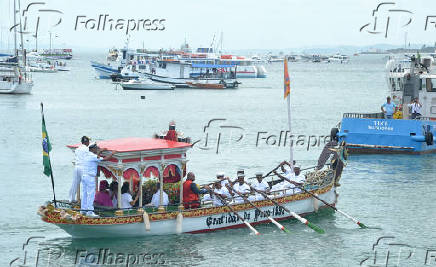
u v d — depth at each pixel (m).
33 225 31.34
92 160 27.02
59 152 54.72
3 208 34.66
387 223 32.69
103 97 123.44
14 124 75.19
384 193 39.12
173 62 154.50
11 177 43.25
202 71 160.12
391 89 58.34
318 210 34.50
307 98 132.12
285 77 35.88
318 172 34.62
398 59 57.66
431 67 55.25
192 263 26.23
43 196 37.78
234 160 51.53
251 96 135.75
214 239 29.20
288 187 32.78
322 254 27.81
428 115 54.81
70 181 42.25
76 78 187.62
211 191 30.02
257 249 28.16
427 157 51.00
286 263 26.58
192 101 119.75
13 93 117.00
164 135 31.25
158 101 117.62
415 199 37.66
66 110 95.25
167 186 29.31
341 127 52.41
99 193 28.33
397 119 50.94
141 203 28.00
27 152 54.31
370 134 51.41
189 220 28.84
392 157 51.12
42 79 179.62
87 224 26.70
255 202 30.89
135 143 28.25
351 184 41.59
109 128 74.88
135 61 169.00
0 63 115.31
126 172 27.25
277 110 102.69
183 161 28.80
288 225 31.94
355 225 32.28
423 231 31.38
